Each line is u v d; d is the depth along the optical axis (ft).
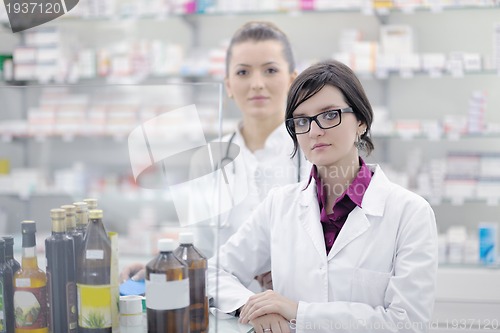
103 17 13.20
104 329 4.50
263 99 7.59
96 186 5.87
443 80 12.91
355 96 5.17
